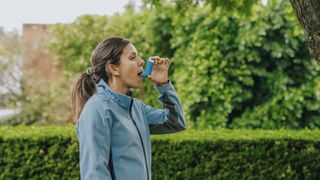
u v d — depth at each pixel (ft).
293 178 18.89
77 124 9.93
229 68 26.71
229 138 19.16
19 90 35.76
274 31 26.23
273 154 18.98
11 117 35.45
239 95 26.81
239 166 19.12
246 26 25.91
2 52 35.68
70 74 32.22
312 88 26.08
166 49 29.45
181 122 10.95
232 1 19.95
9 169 19.98
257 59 26.30
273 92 26.61
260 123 26.43
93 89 10.52
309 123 26.53
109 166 9.69
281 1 26.04
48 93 35.09
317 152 18.79
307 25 11.84
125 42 10.27
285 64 26.48
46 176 19.90
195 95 26.86
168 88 10.80
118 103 10.01
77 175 19.76
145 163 10.08
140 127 10.23
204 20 26.94
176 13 21.54
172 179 19.42
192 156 19.29
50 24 35.45
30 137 19.88
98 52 10.28
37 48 36.06
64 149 19.79
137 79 10.28
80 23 31.94
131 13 31.07
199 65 26.99
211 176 19.26
